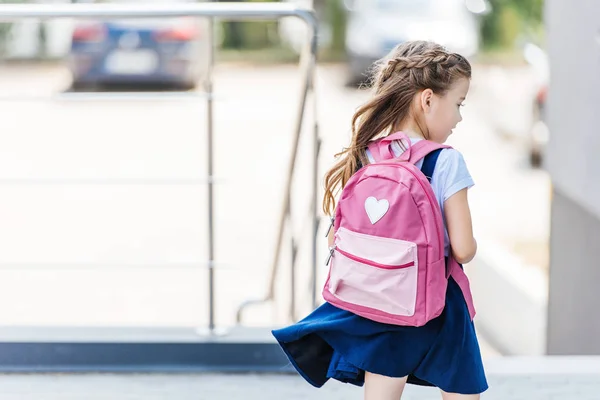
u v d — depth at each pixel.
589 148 9.13
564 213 10.49
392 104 4.93
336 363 4.88
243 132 22.53
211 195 6.97
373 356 4.73
